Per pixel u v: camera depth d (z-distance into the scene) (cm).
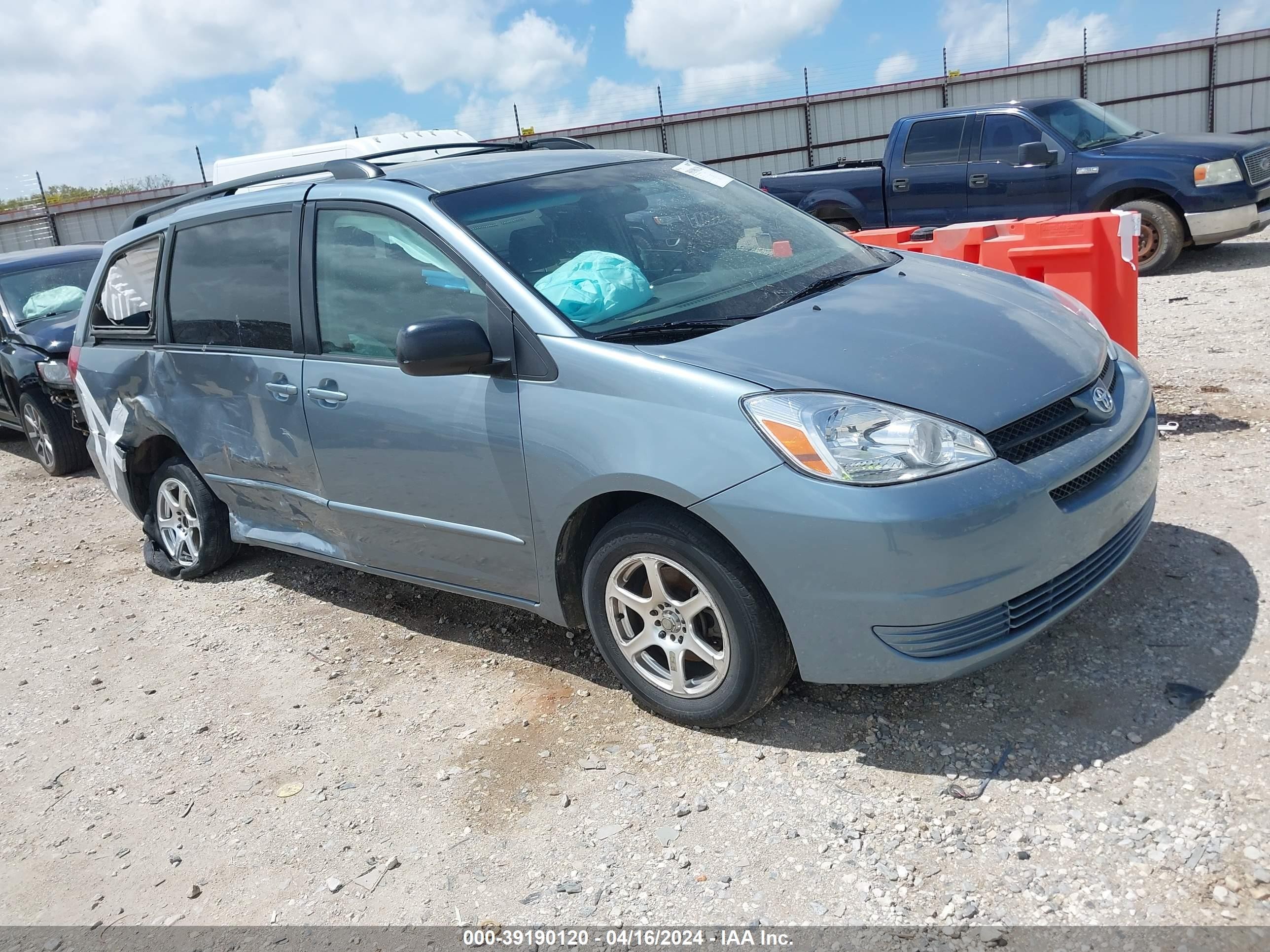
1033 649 328
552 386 310
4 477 848
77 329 550
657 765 304
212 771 346
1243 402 529
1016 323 321
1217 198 955
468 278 336
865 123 1981
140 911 281
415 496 363
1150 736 277
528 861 273
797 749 299
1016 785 268
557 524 318
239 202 432
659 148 2048
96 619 501
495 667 384
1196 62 1869
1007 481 264
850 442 262
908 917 231
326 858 289
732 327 311
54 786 354
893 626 263
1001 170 1080
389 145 935
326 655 419
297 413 397
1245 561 360
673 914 245
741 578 282
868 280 360
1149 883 228
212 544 507
